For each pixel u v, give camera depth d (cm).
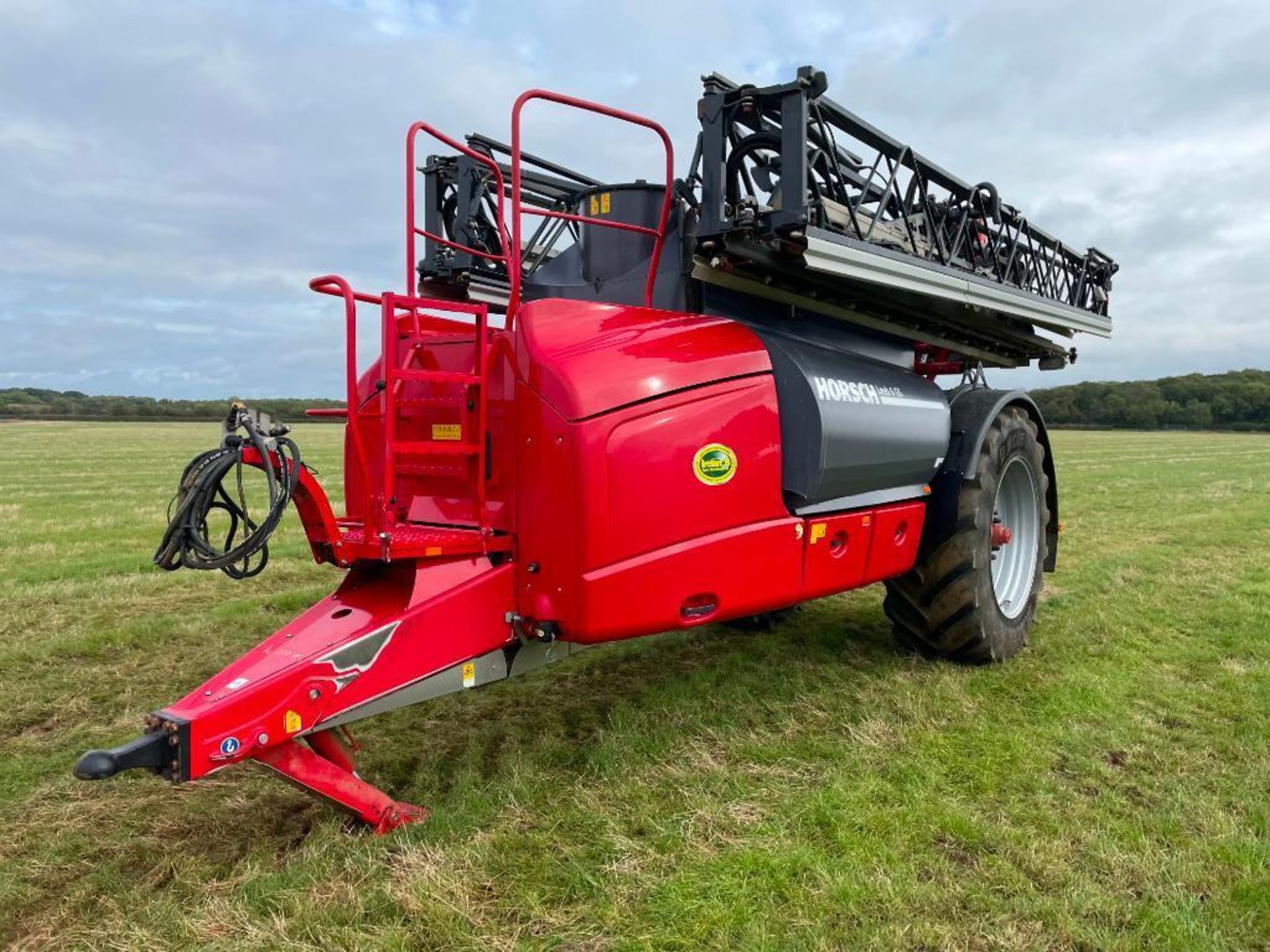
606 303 410
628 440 320
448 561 323
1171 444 4084
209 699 266
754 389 361
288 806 327
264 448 280
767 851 286
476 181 493
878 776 346
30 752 383
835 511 401
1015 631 509
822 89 354
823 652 525
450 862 280
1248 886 267
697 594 342
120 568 815
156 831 307
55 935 249
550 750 376
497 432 343
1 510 1317
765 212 363
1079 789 338
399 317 385
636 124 379
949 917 254
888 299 479
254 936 242
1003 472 502
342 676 288
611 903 260
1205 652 517
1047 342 683
